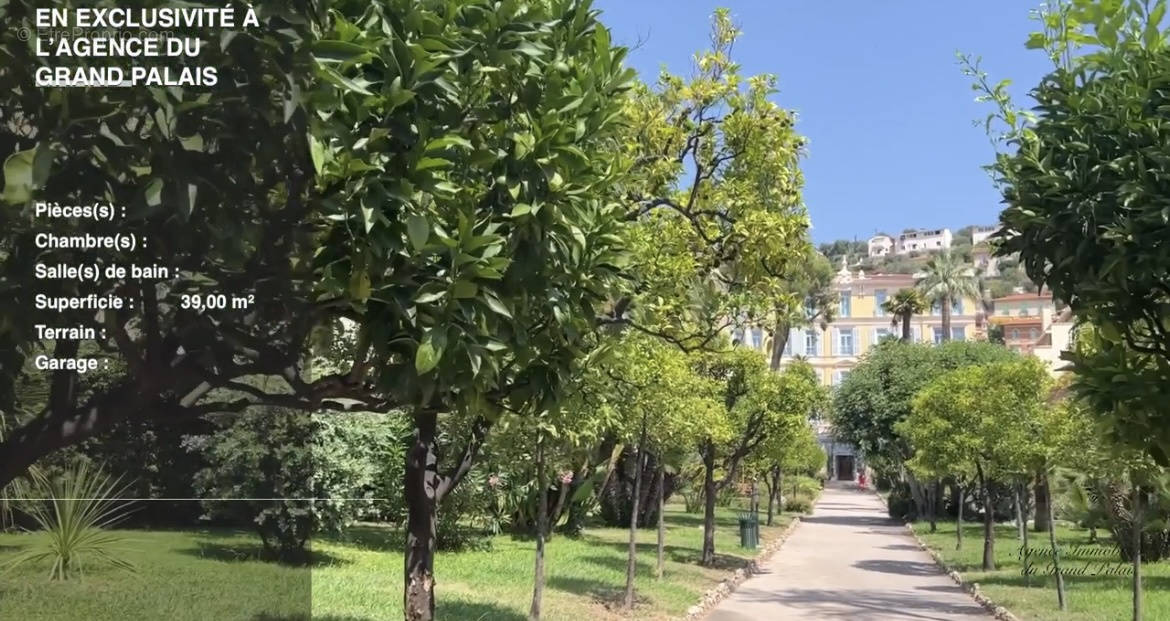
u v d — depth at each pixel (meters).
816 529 40.88
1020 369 18.61
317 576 13.79
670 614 13.80
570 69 5.39
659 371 13.12
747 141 10.60
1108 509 22.03
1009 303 88.19
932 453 23.53
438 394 5.05
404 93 4.20
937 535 34.66
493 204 4.89
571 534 24.27
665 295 9.61
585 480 22.11
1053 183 5.81
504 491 21.38
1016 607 15.70
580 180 4.91
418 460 8.16
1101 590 17.59
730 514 42.03
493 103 5.12
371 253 4.24
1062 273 6.08
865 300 85.94
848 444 51.81
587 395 9.67
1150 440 5.91
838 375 85.12
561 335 5.37
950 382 23.03
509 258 4.43
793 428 23.09
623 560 19.23
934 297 67.25
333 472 16.06
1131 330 6.12
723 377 22.61
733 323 10.61
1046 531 35.28
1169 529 21.22
